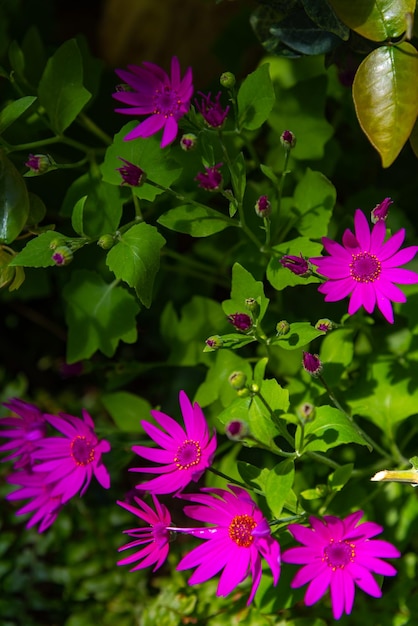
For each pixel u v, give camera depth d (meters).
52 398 1.07
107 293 0.90
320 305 0.95
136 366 0.94
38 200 0.86
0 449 0.84
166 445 0.78
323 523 0.77
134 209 0.94
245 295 0.81
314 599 0.74
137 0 1.17
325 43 0.85
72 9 1.32
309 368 0.77
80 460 0.82
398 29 0.78
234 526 0.76
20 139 0.94
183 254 1.00
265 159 1.00
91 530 0.97
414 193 1.01
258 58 1.07
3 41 1.04
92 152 0.89
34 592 0.97
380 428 0.89
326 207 0.88
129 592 0.96
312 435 0.78
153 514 0.77
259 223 0.90
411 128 0.78
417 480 0.78
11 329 1.15
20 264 0.80
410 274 0.77
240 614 0.90
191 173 0.89
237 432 0.73
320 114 0.93
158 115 0.81
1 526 1.00
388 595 0.89
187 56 1.15
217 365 0.88
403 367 0.87
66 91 0.86
